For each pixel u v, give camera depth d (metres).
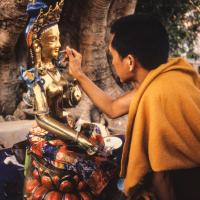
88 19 6.01
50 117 2.81
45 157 2.83
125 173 2.29
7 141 4.84
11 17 5.11
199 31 9.45
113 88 6.52
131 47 2.25
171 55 9.03
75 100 3.03
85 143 2.78
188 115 2.05
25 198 2.96
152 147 2.03
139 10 8.32
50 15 2.87
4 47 5.37
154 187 2.12
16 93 5.79
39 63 2.90
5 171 3.84
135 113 2.15
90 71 6.20
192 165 2.06
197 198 2.19
